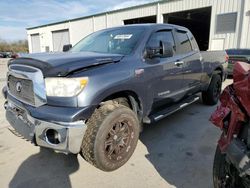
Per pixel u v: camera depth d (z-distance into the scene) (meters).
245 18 13.19
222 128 2.03
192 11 16.38
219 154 2.08
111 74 2.66
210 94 5.46
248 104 1.61
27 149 3.32
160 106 3.75
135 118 2.97
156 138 3.74
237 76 1.76
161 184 2.56
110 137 2.71
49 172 2.78
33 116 2.46
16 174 2.74
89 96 2.40
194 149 3.37
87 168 2.87
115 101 2.91
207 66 5.02
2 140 3.62
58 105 2.40
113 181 2.61
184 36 4.42
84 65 2.51
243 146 1.67
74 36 25.95
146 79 3.15
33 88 2.49
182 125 4.31
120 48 3.33
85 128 2.39
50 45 30.31
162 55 3.29
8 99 3.06
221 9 14.20
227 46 14.26
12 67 2.87
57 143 2.40
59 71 2.38
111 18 21.17
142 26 3.71
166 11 17.03
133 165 2.94
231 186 1.95
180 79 4.05
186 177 2.69
